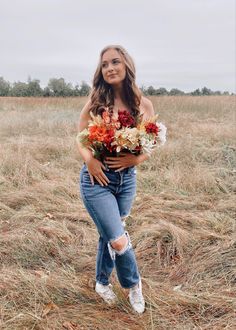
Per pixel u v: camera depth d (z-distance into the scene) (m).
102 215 2.48
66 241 3.70
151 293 2.81
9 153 6.61
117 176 2.48
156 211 4.35
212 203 4.79
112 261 2.74
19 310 2.65
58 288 2.88
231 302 2.74
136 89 2.54
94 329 2.53
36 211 4.43
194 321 2.61
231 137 8.85
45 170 5.95
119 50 2.47
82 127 2.63
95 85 2.56
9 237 3.66
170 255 3.48
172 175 5.61
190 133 9.70
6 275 3.01
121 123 2.39
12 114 14.02
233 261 3.24
